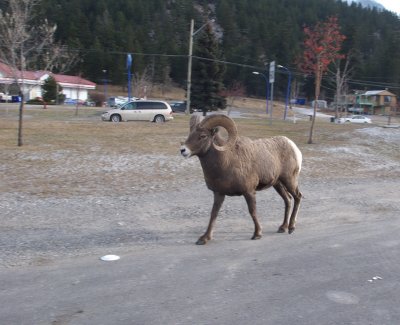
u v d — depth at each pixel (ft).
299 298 19.62
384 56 369.50
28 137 76.64
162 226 32.12
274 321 17.46
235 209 37.47
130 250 26.48
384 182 53.52
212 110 214.28
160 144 74.43
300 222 34.47
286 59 382.22
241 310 18.35
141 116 123.85
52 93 261.65
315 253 25.94
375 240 28.89
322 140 88.22
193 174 52.34
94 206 37.17
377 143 85.20
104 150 65.82
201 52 211.20
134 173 51.78
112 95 352.28
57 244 27.40
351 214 37.35
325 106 369.71
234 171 27.89
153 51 402.52
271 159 29.94
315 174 56.65
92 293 19.83
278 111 313.94
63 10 390.42
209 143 27.30
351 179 54.65
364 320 17.69
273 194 43.83
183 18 468.34
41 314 17.79
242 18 442.50
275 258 25.00
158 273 22.36
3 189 42.04
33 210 35.37
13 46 63.67
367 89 389.60
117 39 388.98
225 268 23.24
